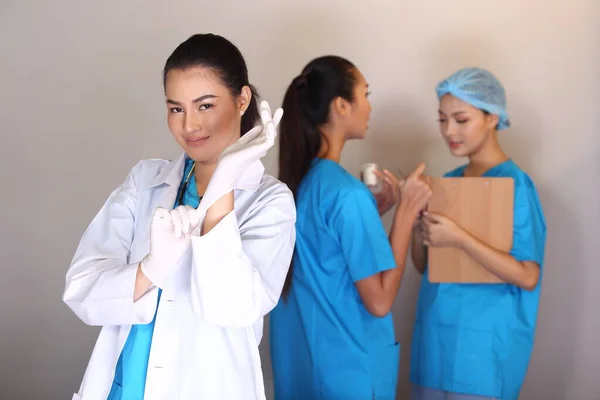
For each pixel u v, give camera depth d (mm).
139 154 2957
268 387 2994
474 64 2971
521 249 2336
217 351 1335
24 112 2934
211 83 1316
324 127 2178
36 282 2945
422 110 3004
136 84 2945
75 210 2953
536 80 2945
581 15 2916
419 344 2508
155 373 1317
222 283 1195
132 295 1258
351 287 2123
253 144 1175
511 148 2967
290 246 1396
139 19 2939
